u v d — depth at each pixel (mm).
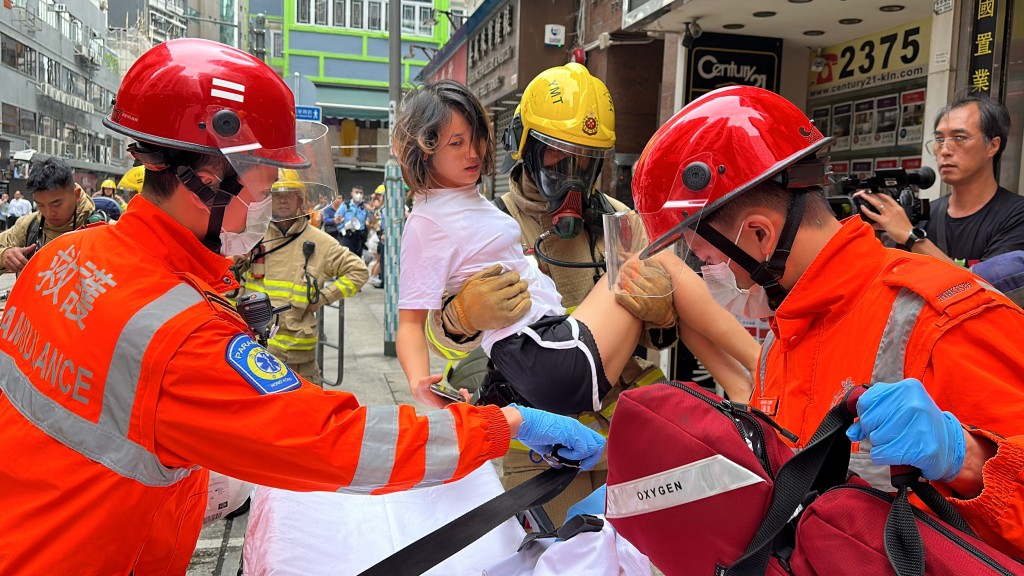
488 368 2105
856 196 2633
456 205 2012
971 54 3936
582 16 9352
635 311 1979
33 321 1353
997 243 3076
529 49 10172
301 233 4445
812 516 1061
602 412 2262
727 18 5074
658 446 1177
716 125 1320
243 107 1367
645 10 5316
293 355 4355
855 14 4703
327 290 4410
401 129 1969
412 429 1287
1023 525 997
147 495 1285
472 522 1470
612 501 1273
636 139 8312
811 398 1320
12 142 32031
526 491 1528
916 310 1176
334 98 33344
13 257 4199
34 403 1303
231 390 1213
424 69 21438
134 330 1226
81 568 1261
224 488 1895
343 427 1243
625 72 8242
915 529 975
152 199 1407
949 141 3145
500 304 1915
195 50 1398
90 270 1313
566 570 1408
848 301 1276
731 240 1337
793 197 1311
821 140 1319
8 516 1272
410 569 1415
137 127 1362
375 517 1748
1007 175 3826
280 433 1208
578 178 2305
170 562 1436
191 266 1403
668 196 1358
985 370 1100
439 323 2146
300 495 1797
